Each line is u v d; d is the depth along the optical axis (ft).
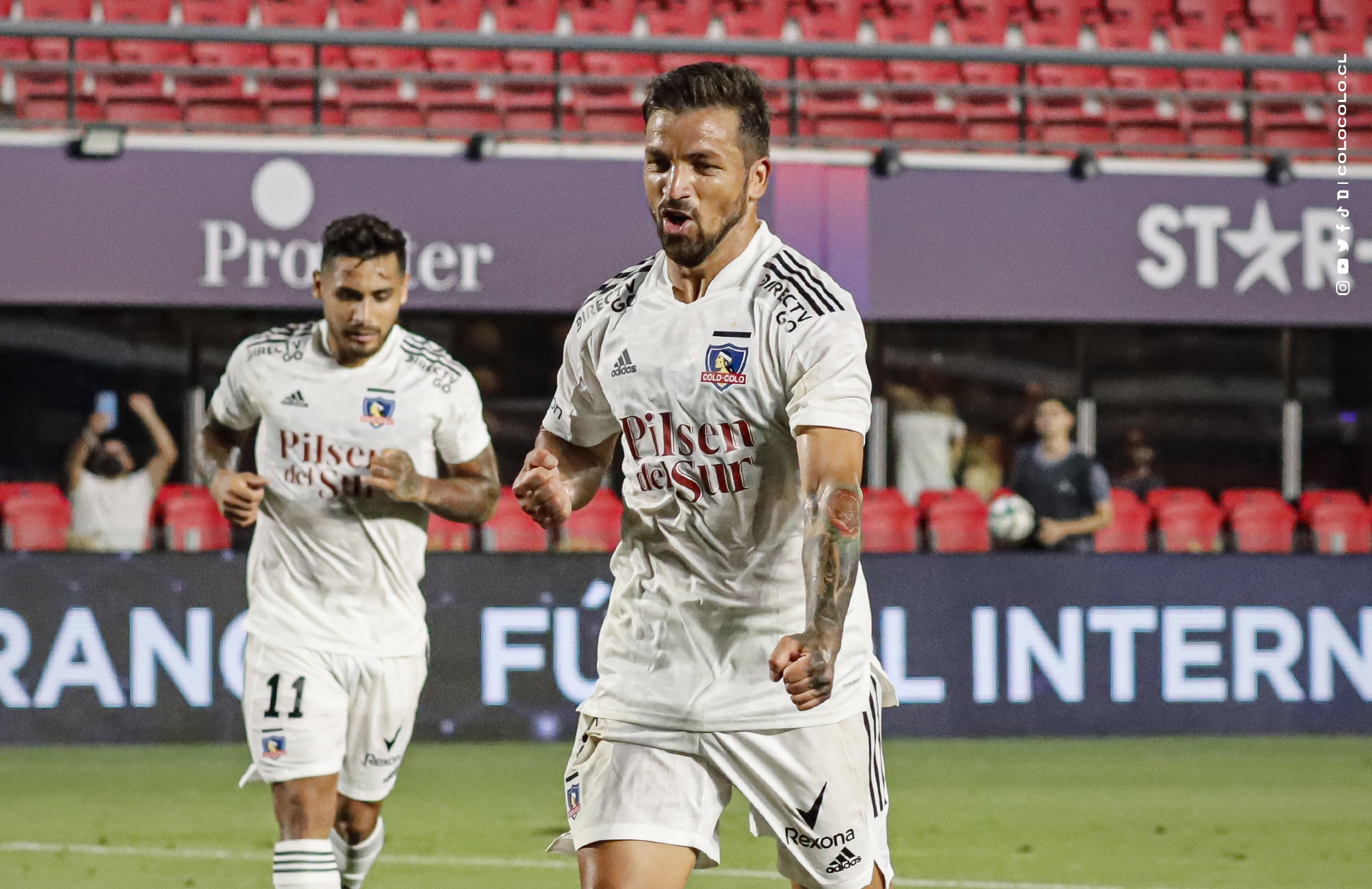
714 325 35.63
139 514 122.83
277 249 123.24
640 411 36.32
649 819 36.01
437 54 174.60
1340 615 121.29
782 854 37.58
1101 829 85.51
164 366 150.92
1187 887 71.15
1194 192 130.21
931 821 87.45
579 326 37.99
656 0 182.19
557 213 125.80
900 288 127.95
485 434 58.90
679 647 36.86
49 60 167.53
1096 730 119.24
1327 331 164.76
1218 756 111.14
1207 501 136.56
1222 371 163.73
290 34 119.14
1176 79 178.29
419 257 124.36
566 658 115.96
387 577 56.03
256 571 55.88
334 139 124.57
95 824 86.38
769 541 36.40
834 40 182.70
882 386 150.61
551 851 39.68
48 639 111.55
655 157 34.42
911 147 128.98
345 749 56.39
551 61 175.94
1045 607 119.14
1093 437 159.63
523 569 115.65
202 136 128.57
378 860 76.95
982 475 157.38
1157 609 119.96
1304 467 165.48
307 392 55.83
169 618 112.68
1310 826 86.58
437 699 114.52
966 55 123.13
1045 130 167.12
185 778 100.63
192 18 173.68
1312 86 181.68
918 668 118.11
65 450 150.51
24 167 121.19
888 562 118.11
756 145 34.73
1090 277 129.29
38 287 120.88
